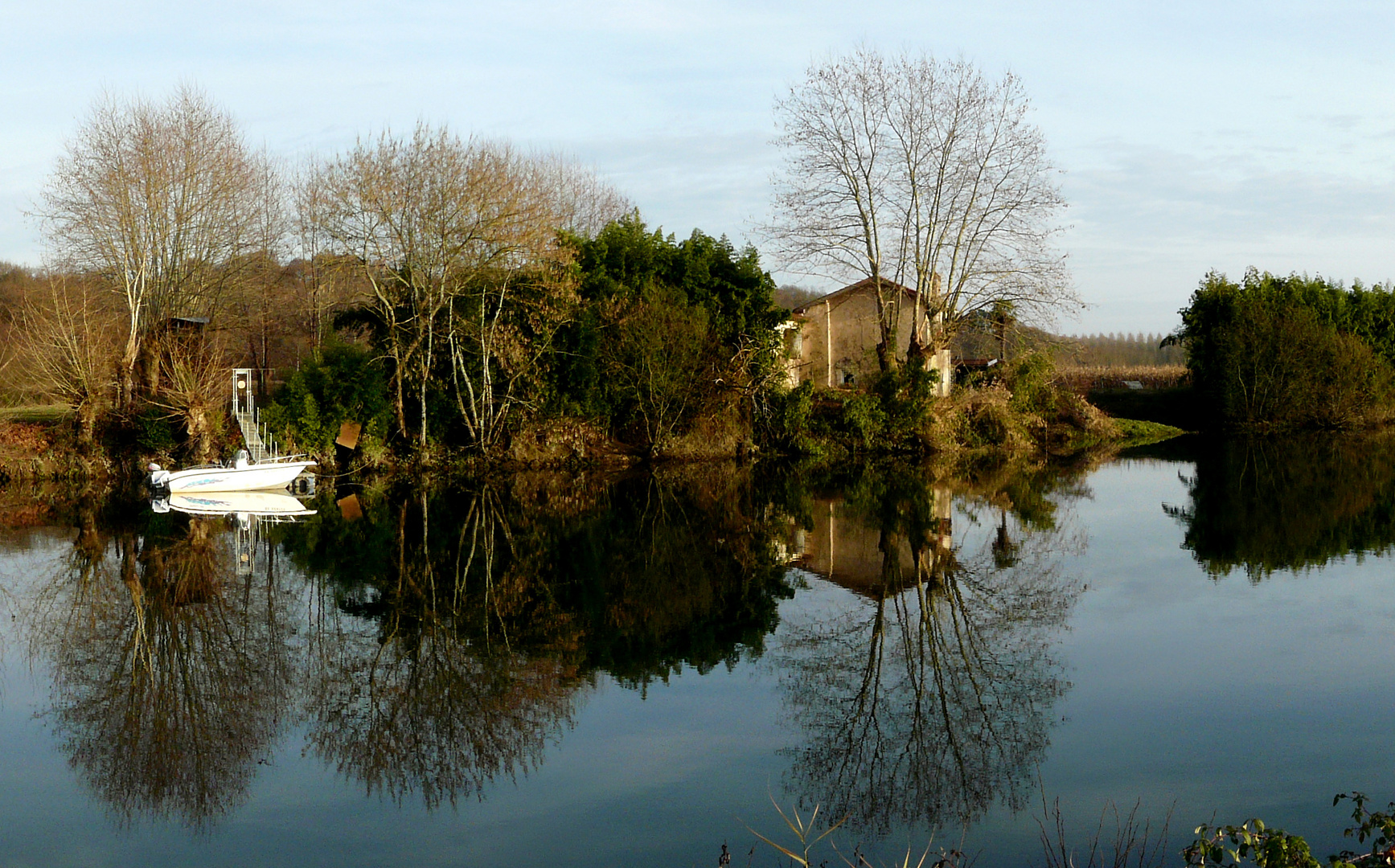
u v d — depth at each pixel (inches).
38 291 1352.1
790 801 329.7
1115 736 376.5
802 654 499.2
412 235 1214.9
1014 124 1395.2
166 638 542.3
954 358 1833.2
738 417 1460.4
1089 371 2329.0
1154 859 280.7
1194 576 647.8
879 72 1425.9
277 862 298.4
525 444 1332.4
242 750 388.5
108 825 325.4
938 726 395.2
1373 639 492.7
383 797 342.0
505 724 409.4
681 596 630.5
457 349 1273.4
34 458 1244.5
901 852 291.6
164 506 1048.8
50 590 656.4
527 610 594.9
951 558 736.3
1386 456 1396.4
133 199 1328.7
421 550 785.6
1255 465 1321.4
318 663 494.0
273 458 1187.9
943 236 1449.3
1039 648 498.6
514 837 309.1
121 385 1286.9
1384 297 2066.9
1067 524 875.4
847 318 1812.3
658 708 423.8
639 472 1314.0
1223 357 1867.6
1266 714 394.3
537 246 1231.5
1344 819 303.1
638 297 1398.9
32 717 426.6
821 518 928.9
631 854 296.0
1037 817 311.4
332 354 1315.2
